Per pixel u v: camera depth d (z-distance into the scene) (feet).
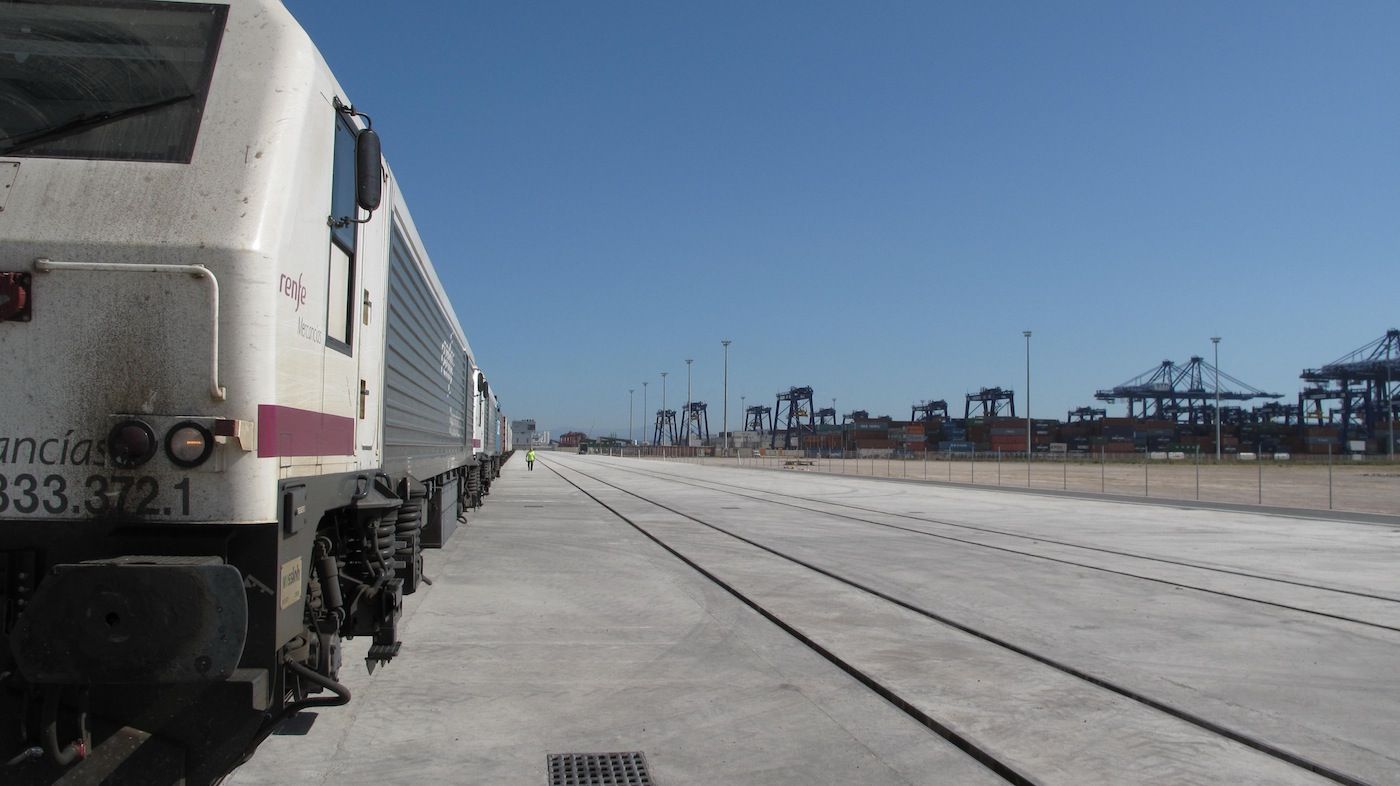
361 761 17.51
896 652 26.35
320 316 15.02
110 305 11.69
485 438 87.56
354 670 24.14
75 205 11.97
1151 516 78.54
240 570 12.16
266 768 17.07
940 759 18.07
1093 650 26.84
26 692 11.53
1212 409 458.09
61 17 13.35
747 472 197.16
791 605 33.45
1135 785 16.48
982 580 39.91
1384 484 151.12
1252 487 139.03
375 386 20.31
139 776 11.60
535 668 24.56
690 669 24.66
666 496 104.01
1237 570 44.39
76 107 13.10
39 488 11.56
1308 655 26.55
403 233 25.38
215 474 11.70
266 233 12.26
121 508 11.57
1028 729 19.53
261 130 13.10
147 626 10.80
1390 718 20.59
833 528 64.34
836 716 20.70
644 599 34.83
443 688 22.57
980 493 115.55
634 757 17.92
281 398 12.76
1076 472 205.87
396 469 24.34
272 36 13.99
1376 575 43.14
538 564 43.91
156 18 13.70
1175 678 23.82
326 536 16.65
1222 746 18.70
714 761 17.80
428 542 40.57
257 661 12.16
